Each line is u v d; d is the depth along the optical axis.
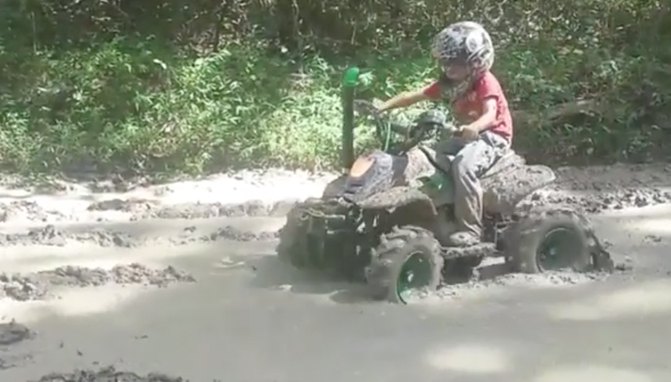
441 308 7.14
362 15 14.66
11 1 14.48
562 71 13.46
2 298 7.30
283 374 5.97
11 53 13.54
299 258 7.87
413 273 7.36
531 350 6.40
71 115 12.66
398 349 6.39
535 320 6.93
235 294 7.44
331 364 6.14
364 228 7.53
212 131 12.13
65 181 11.06
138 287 7.60
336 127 12.33
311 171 11.62
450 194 7.59
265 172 11.55
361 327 6.76
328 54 14.52
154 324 6.82
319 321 6.88
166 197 10.55
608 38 14.55
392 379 5.93
